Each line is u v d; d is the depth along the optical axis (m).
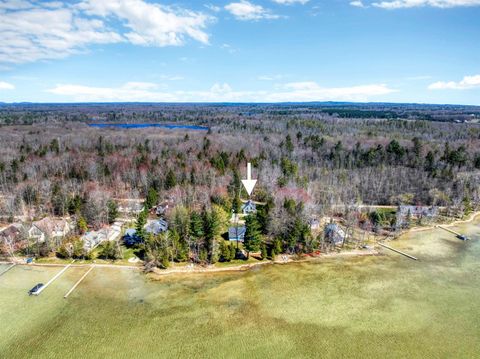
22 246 70.94
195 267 65.25
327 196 99.56
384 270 66.06
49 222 74.75
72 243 69.00
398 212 88.06
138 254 69.56
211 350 44.44
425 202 101.06
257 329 48.56
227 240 76.06
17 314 50.75
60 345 45.00
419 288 59.69
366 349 45.09
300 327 49.09
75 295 55.78
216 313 51.97
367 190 107.38
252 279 61.94
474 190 103.56
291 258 70.12
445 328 49.38
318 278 62.69
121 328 48.31
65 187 95.06
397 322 50.50
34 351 43.97
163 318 50.59
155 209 93.56
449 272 65.50
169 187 103.06
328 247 74.25
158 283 60.00
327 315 51.88
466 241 79.94
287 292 57.97
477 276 64.06
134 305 53.53
